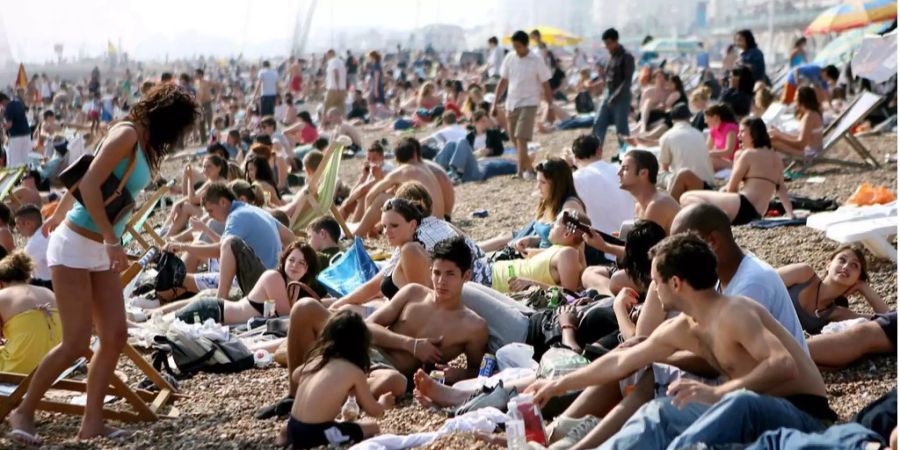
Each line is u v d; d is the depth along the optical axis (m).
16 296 7.45
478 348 7.36
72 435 6.64
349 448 5.90
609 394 5.92
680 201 12.31
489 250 11.01
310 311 6.87
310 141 25.30
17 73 29.08
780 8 50.06
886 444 4.96
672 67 47.16
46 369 6.39
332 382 6.11
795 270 7.92
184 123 6.36
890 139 19.52
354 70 48.28
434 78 49.53
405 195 9.63
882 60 13.51
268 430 6.54
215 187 11.29
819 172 16.27
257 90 32.00
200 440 6.38
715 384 5.56
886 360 6.97
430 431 6.20
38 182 18.45
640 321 6.35
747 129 12.12
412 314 7.43
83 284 6.38
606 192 11.06
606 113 18.98
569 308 7.41
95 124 26.98
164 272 10.29
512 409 5.65
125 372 7.93
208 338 7.96
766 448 4.73
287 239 11.37
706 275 5.29
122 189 6.23
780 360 5.06
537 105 17.88
